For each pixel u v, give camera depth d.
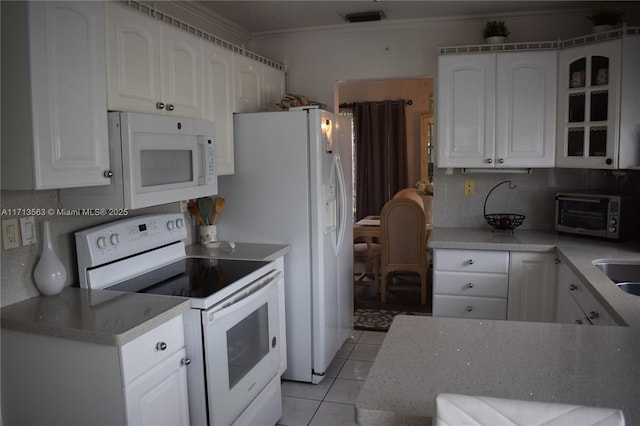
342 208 3.42
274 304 2.72
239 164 3.12
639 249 2.88
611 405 1.12
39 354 1.83
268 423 2.63
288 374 3.23
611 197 3.05
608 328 1.62
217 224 3.21
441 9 3.43
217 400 2.15
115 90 2.06
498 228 3.54
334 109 4.02
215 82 2.87
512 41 3.59
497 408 0.97
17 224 2.02
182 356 2.05
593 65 3.02
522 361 1.37
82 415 1.80
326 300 3.19
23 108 1.69
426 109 7.02
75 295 2.12
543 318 3.10
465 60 3.32
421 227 4.55
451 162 3.42
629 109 2.88
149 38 2.28
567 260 2.69
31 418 1.89
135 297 2.08
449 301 3.27
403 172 7.09
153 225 2.58
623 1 3.27
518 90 3.26
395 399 1.17
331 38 3.94
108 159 2.03
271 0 3.18
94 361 1.75
